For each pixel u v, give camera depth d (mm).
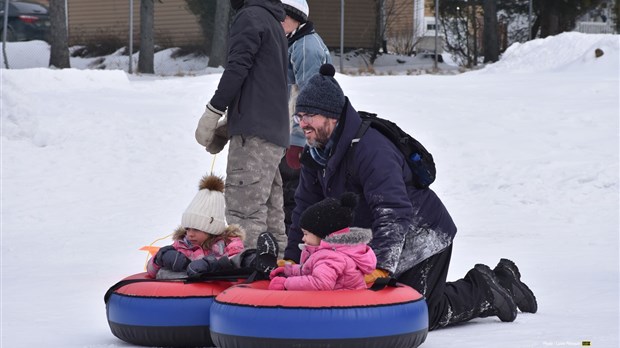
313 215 7395
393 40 70312
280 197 11516
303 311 6961
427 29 78562
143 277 8859
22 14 64000
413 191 8211
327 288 7238
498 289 8820
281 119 10789
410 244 8250
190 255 8820
